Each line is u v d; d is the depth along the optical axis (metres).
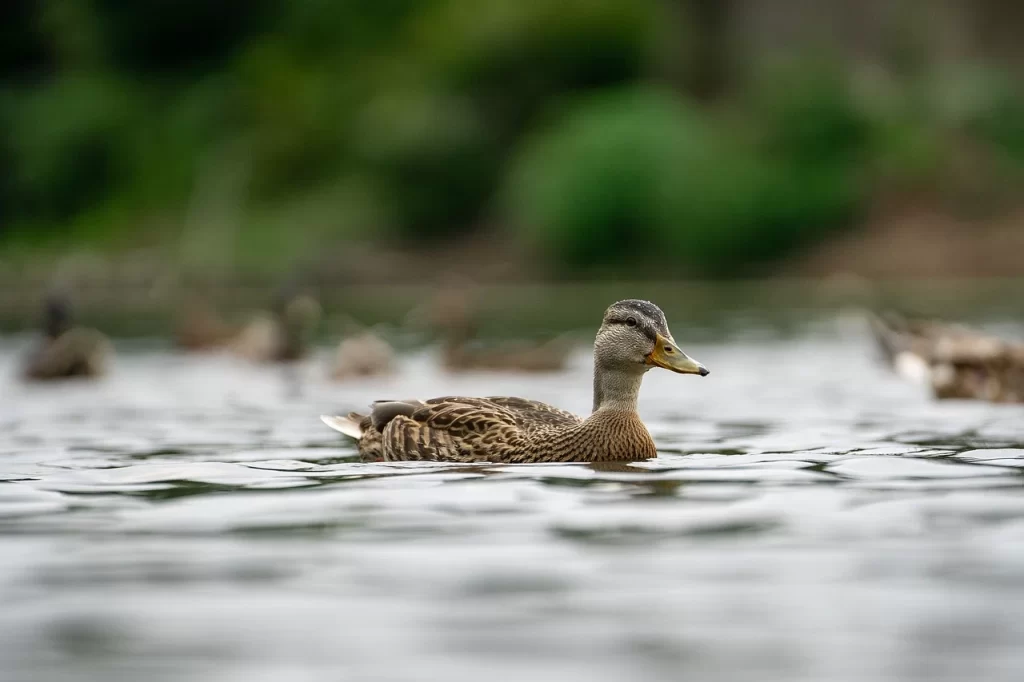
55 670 4.97
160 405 15.26
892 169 44.44
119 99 61.78
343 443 11.48
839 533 6.94
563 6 52.62
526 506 7.73
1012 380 13.89
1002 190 43.41
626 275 45.16
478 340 25.41
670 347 9.65
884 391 15.38
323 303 38.12
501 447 9.76
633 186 44.84
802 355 20.59
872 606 5.66
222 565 6.40
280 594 5.91
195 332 25.00
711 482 8.54
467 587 5.98
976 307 29.81
